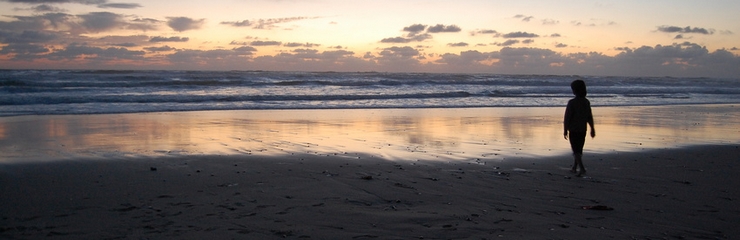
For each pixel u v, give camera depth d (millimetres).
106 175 7207
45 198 5812
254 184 6699
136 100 21750
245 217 5117
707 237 4738
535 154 9789
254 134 12281
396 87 34625
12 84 26781
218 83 32062
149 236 4496
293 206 5582
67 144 10305
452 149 10305
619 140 12016
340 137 11977
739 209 5746
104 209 5363
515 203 5906
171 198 5867
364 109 20578
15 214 5141
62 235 4500
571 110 7805
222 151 9648
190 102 21969
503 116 18062
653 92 37344
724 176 7738
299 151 9797
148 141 10859
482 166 8414
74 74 36219
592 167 8453
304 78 44219
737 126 15711
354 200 5918
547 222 5117
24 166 7867
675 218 5348
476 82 40906
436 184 6887
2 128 12828
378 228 4832
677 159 9352
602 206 5695
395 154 9578
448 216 5281
